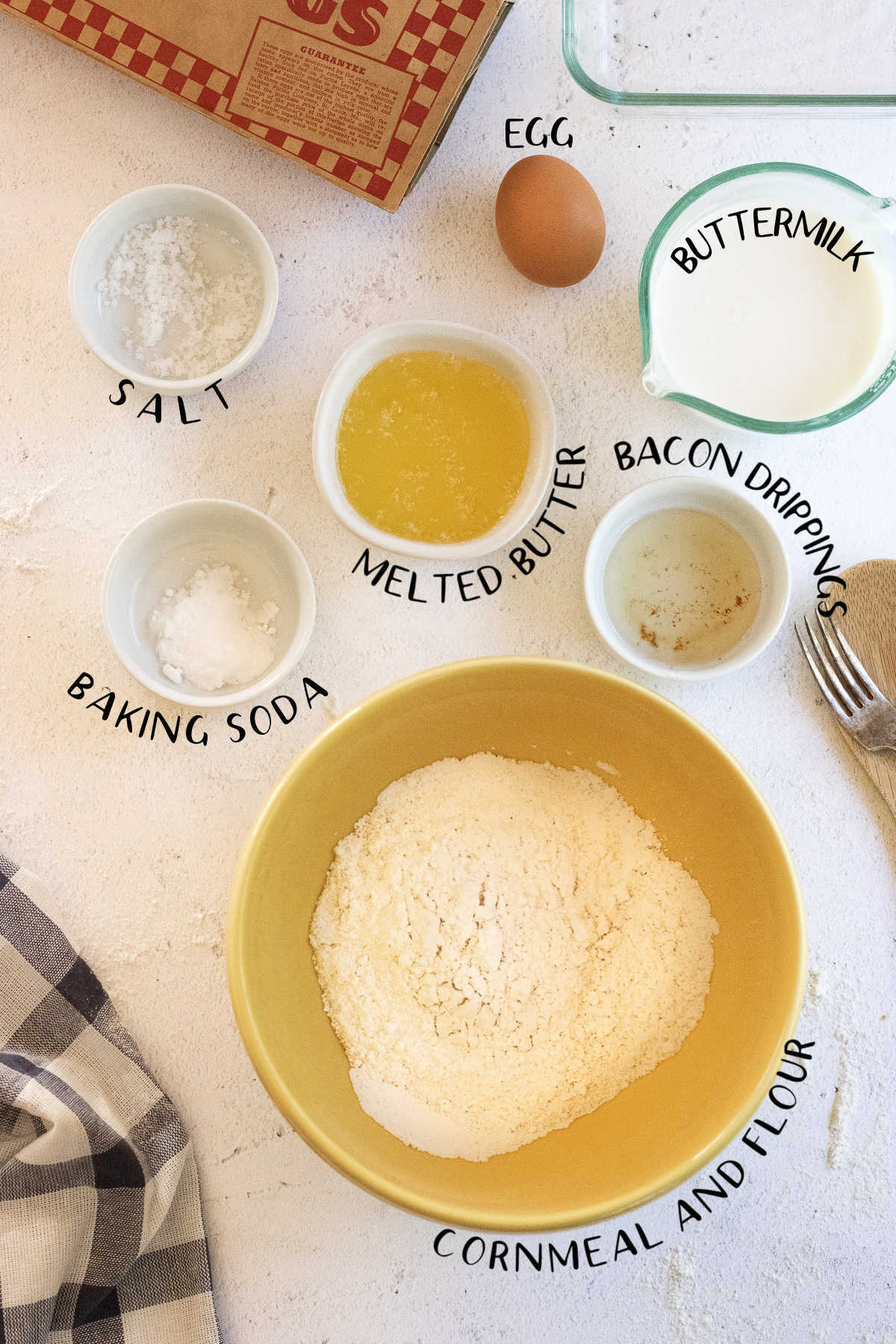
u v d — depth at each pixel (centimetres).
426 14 43
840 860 49
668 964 46
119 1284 46
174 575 47
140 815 47
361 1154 41
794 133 49
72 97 47
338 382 45
